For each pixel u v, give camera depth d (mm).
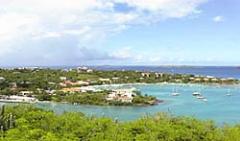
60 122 59250
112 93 198875
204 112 153500
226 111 155500
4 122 56875
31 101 183625
